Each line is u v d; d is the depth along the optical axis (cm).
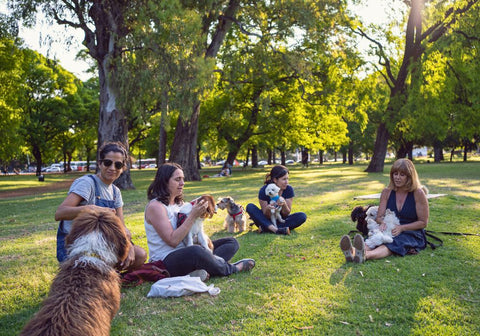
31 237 693
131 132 4662
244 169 4338
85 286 230
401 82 2411
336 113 2664
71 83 4334
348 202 916
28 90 3850
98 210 277
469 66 2128
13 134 2462
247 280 396
